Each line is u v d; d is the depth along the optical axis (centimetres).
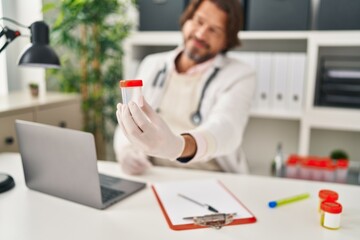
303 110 164
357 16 152
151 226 69
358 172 157
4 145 124
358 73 164
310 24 179
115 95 192
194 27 126
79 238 64
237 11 122
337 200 82
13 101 143
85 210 76
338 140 190
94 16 170
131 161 103
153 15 182
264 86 169
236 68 129
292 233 67
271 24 165
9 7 166
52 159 80
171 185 92
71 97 160
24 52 94
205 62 133
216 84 127
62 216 73
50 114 145
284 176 157
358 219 74
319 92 174
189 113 131
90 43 179
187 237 65
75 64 195
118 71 193
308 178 152
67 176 79
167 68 140
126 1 179
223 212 75
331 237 66
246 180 98
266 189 91
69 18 164
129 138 68
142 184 92
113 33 181
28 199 82
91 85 188
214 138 91
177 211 75
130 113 65
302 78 162
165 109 135
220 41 127
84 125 186
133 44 187
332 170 148
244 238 65
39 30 95
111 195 84
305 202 83
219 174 103
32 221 71
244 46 198
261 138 206
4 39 96
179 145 73
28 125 81
